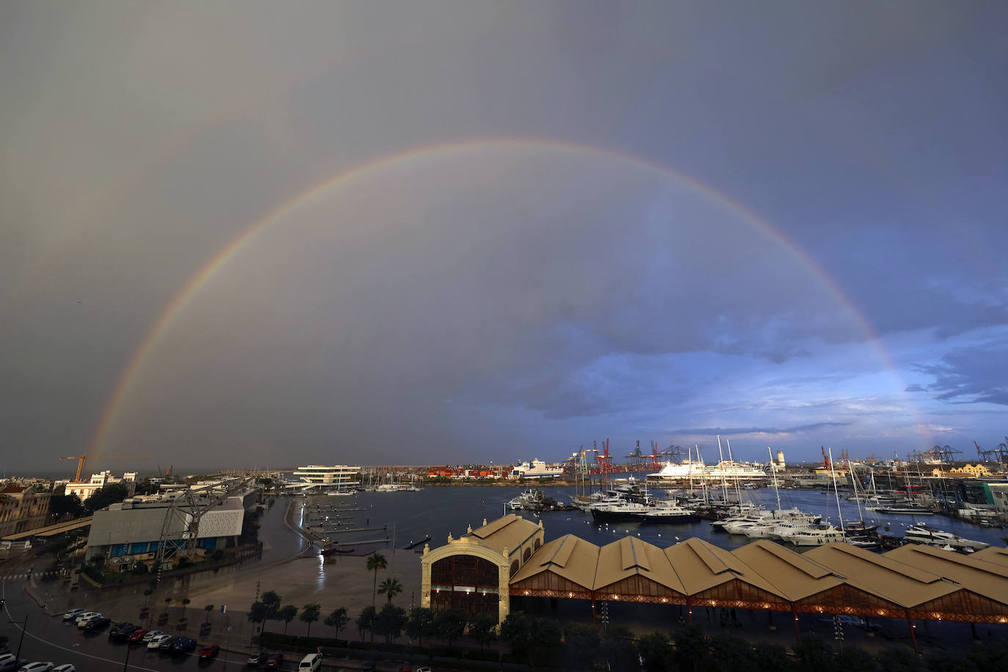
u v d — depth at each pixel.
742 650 64.94
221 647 77.19
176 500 161.75
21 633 81.44
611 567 90.69
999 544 191.88
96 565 129.12
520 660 72.62
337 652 75.69
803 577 81.69
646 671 67.25
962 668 59.44
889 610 74.31
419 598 104.06
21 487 190.62
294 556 154.75
